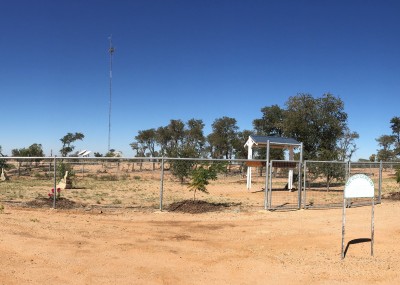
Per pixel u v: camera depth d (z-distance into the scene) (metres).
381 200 20.28
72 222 12.73
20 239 9.68
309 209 16.61
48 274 7.42
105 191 24.86
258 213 15.45
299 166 16.72
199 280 7.39
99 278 7.30
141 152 74.62
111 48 60.56
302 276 7.69
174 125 70.62
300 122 34.22
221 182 36.16
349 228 11.95
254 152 39.12
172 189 27.22
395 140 76.62
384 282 7.36
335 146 35.41
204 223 13.23
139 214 15.08
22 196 20.34
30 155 48.16
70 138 65.19
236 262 8.53
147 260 8.45
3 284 6.82
